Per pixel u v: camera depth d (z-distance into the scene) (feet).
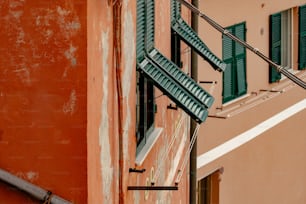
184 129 54.44
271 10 71.00
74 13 27.96
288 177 75.61
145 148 39.42
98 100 29.84
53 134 28.37
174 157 50.47
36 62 28.19
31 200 28.76
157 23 43.27
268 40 71.15
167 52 47.14
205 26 59.93
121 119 33.17
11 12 28.07
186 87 38.78
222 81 63.05
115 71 32.40
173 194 50.37
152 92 42.27
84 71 28.14
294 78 34.42
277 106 73.26
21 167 28.53
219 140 63.31
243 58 66.33
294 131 76.74
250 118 68.33
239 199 67.10
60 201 28.45
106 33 30.83
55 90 28.25
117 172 33.22
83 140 28.37
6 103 28.35
